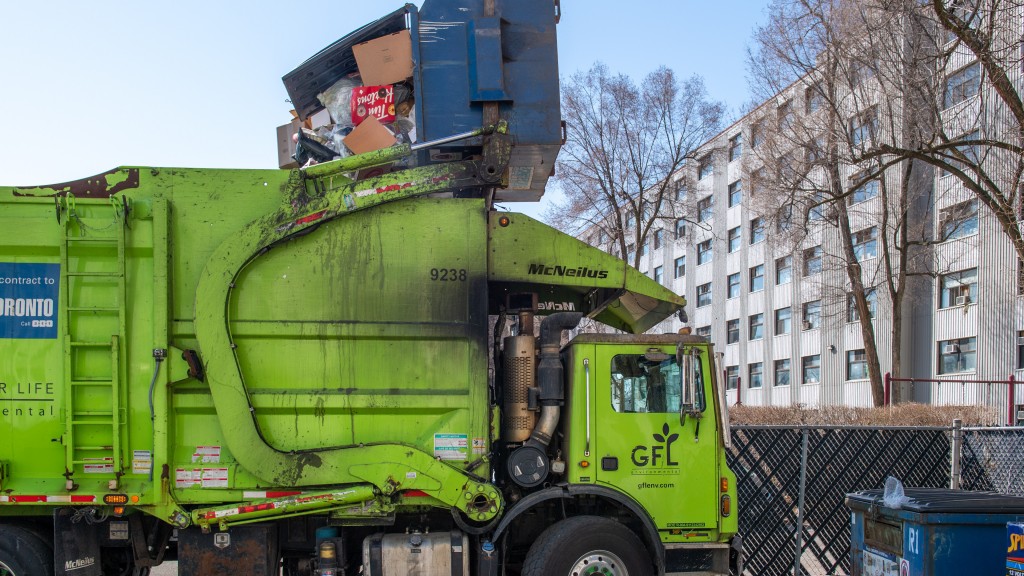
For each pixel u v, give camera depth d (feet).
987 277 97.60
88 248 18.97
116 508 18.80
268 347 19.36
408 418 19.62
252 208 19.54
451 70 20.74
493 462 21.11
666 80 104.37
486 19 20.93
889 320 111.86
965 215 91.66
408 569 19.86
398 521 20.90
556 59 21.11
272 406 19.16
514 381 21.11
